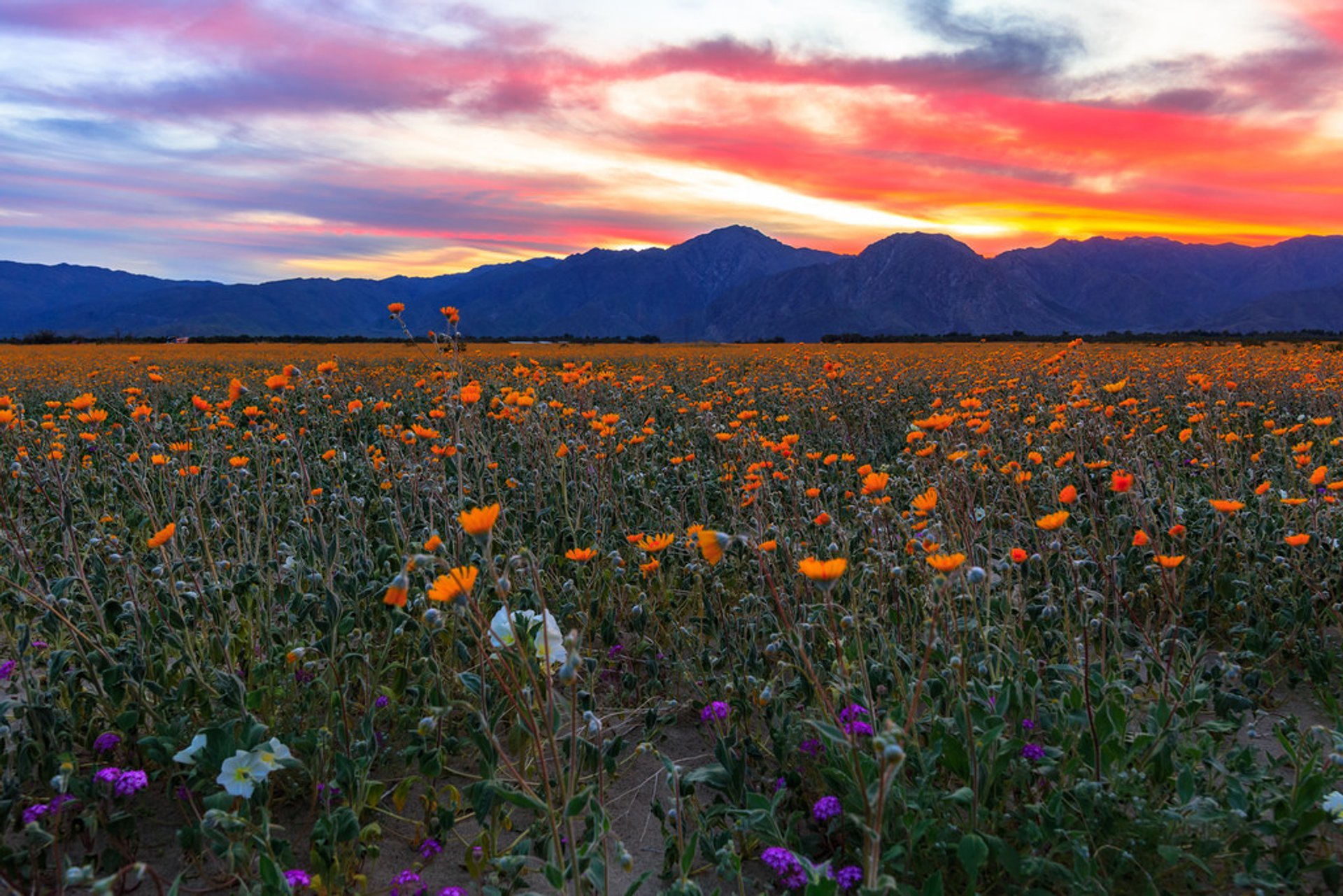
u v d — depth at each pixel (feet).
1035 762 8.73
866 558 13.48
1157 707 8.99
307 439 23.52
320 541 13.69
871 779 7.97
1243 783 8.38
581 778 8.76
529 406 18.78
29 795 8.30
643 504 18.17
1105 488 17.46
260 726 7.93
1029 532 15.53
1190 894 7.78
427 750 8.63
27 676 9.57
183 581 12.21
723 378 52.47
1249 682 11.44
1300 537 12.52
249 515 17.94
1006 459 20.22
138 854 8.38
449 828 8.41
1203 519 16.01
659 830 9.27
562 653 8.01
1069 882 7.09
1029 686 10.07
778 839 7.75
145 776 8.07
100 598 11.60
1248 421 27.40
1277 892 7.52
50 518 15.43
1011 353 78.23
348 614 10.94
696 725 11.79
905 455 21.43
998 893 7.85
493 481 17.67
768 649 9.56
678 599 14.78
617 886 8.19
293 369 14.35
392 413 29.04
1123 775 8.21
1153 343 118.83
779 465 19.86
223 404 25.68
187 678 9.25
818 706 9.91
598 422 17.98
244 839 7.88
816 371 53.36
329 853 7.45
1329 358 56.24
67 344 186.29
